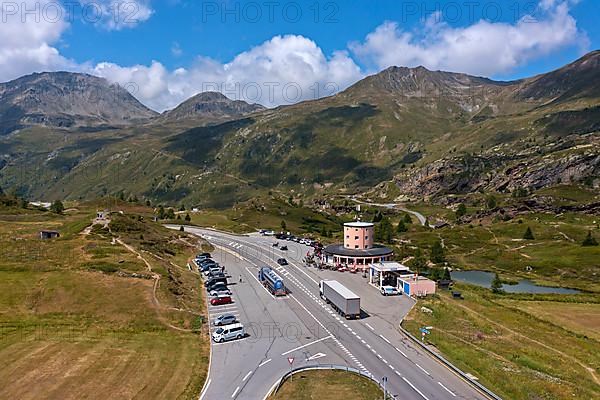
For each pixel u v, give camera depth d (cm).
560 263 16925
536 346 7806
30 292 8862
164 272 10588
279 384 5891
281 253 15788
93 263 10544
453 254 19438
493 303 10888
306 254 15550
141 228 15750
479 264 17750
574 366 7031
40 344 7006
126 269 10388
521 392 5688
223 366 6512
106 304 8519
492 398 5575
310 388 5800
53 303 8494
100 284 9362
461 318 8994
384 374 6272
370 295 10394
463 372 6250
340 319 8669
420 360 6769
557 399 5634
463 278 15538
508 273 16462
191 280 11412
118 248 12156
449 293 11244
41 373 6084
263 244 17625
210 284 11006
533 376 6269
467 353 6938
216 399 5566
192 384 5925
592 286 14375
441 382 6028
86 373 6109
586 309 11181
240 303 9688
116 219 15812
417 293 10300
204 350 7094
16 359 6481
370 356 6900
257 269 13162
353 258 13112
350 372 6297
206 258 14050
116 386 5791
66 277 9600
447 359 6706
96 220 15600
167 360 6606
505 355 7131
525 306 11288
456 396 5641
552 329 9050
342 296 8794
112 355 6694
